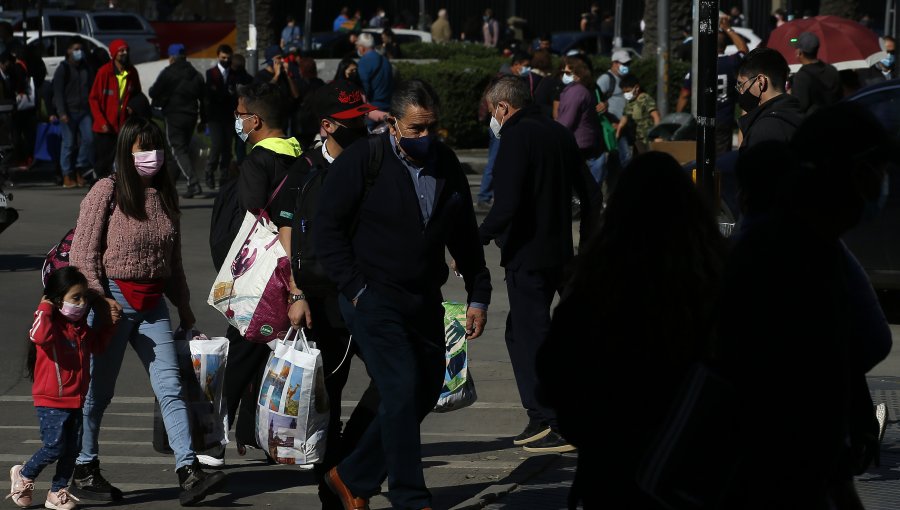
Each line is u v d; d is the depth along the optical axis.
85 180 39.09
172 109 36.38
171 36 69.69
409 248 9.60
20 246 27.55
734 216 20.25
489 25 81.81
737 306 6.12
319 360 10.88
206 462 12.18
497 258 26.80
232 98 37.41
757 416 6.12
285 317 11.48
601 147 30.06
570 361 6.68
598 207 13.05
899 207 19.69
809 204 6.14
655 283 6.52
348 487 10.11
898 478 11.23
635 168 6.69
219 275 11.82
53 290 10.80
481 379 16.88
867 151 6.10
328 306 10.76
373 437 9.99
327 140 11.03
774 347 6.02
